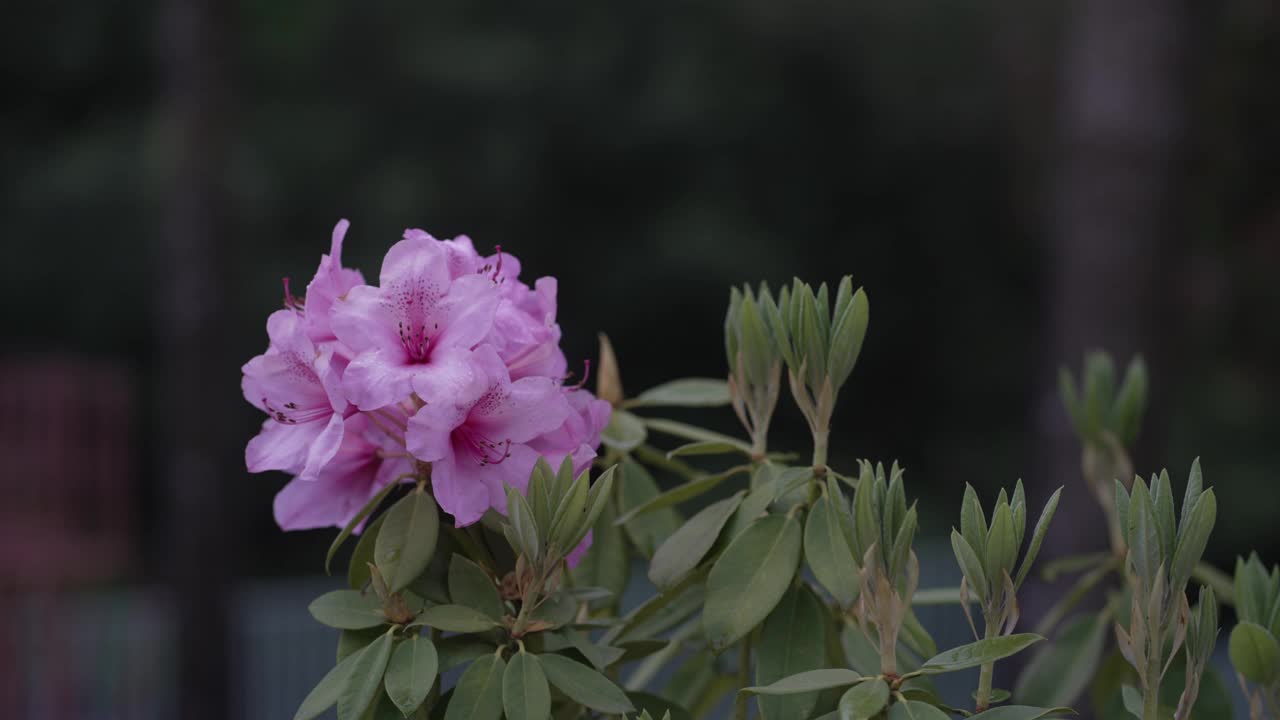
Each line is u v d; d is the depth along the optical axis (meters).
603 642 1.48
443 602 1.29
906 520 1.12
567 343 17.97
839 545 1.29
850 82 18.28
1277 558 14.62
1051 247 5.80
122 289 16.30
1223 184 13.75
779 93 18.19
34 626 8.34
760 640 1.34
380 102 17.11
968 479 18.55
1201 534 1.07
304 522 1.42
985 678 1.15
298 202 16.64
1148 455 5.19
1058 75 16.56
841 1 17.72
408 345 1.26
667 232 17.83
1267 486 14.59
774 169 18.56
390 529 1.26
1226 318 14.98
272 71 16.77
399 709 1.15
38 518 9.05
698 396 1.68
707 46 17.94
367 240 16.83
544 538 1.22
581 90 17.53
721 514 1.38
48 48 17.09
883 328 19.11
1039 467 5.39
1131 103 5.16
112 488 9.28
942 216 18.86
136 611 10.73
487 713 1.20
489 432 1.29
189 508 7.57
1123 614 1.61
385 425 1.38
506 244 17.67
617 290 17.84
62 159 16.50
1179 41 5.13
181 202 7.63
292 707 9.10
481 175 17.31
